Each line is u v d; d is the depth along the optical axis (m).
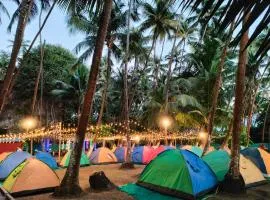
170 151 10.76
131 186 11.05
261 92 34.59
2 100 12.34
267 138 32.91
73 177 9.69
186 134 26.30
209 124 16.33
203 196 9.76
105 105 37.97
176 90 30.33
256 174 12.20
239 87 10.57
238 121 10.55
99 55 9.85
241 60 10.53
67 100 36.66
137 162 19.50
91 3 8.09
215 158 12.44
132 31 28.50
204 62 27.11
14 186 9.72
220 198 9.64
